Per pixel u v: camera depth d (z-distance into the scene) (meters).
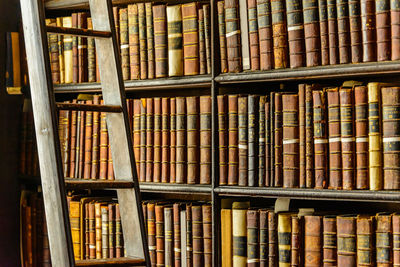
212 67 2.15
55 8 2.66
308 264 1.93
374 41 1.85
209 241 2.16
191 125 2.22
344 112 1.88
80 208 2.50
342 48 1.89
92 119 2.48
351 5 1.88
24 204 1.47
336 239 1.89
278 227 2.00
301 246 1.95
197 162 2.21
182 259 2.22
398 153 1.80
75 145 2.53
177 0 2.46
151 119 2.32
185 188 2.22
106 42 1.71
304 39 1.97
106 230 2.41
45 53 1.48
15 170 1.46
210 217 2.16
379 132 1.83
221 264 2.15
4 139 1.45
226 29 2.13
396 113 1.81
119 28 2.40
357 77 2.16
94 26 1.75
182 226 2.22
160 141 2.31
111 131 1.72
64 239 1.43
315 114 1.94
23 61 1.51
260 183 2.06
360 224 1.85
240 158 2.10
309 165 1.95
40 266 1.48
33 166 1.48
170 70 2.26
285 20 2.01
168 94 2.71
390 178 1.81
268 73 2.04
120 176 1.70
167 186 2.26
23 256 1.46
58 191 1.44
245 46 2.09
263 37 2.04
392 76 2.15
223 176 2.13
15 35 1.51
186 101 2.24
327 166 1.93
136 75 2.35
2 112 1.45
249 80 2.07
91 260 1.56
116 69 1.69
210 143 2.19
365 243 1.83
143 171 2.35
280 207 2.06
